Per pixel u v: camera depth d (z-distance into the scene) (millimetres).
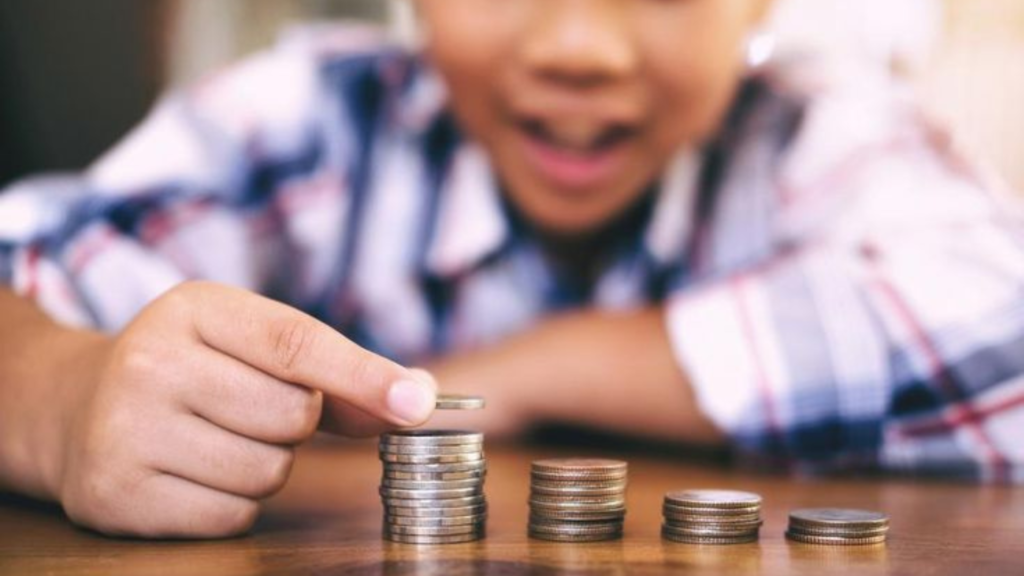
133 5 869
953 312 652
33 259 713
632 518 496
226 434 443
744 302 671
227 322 442
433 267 854
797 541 459
